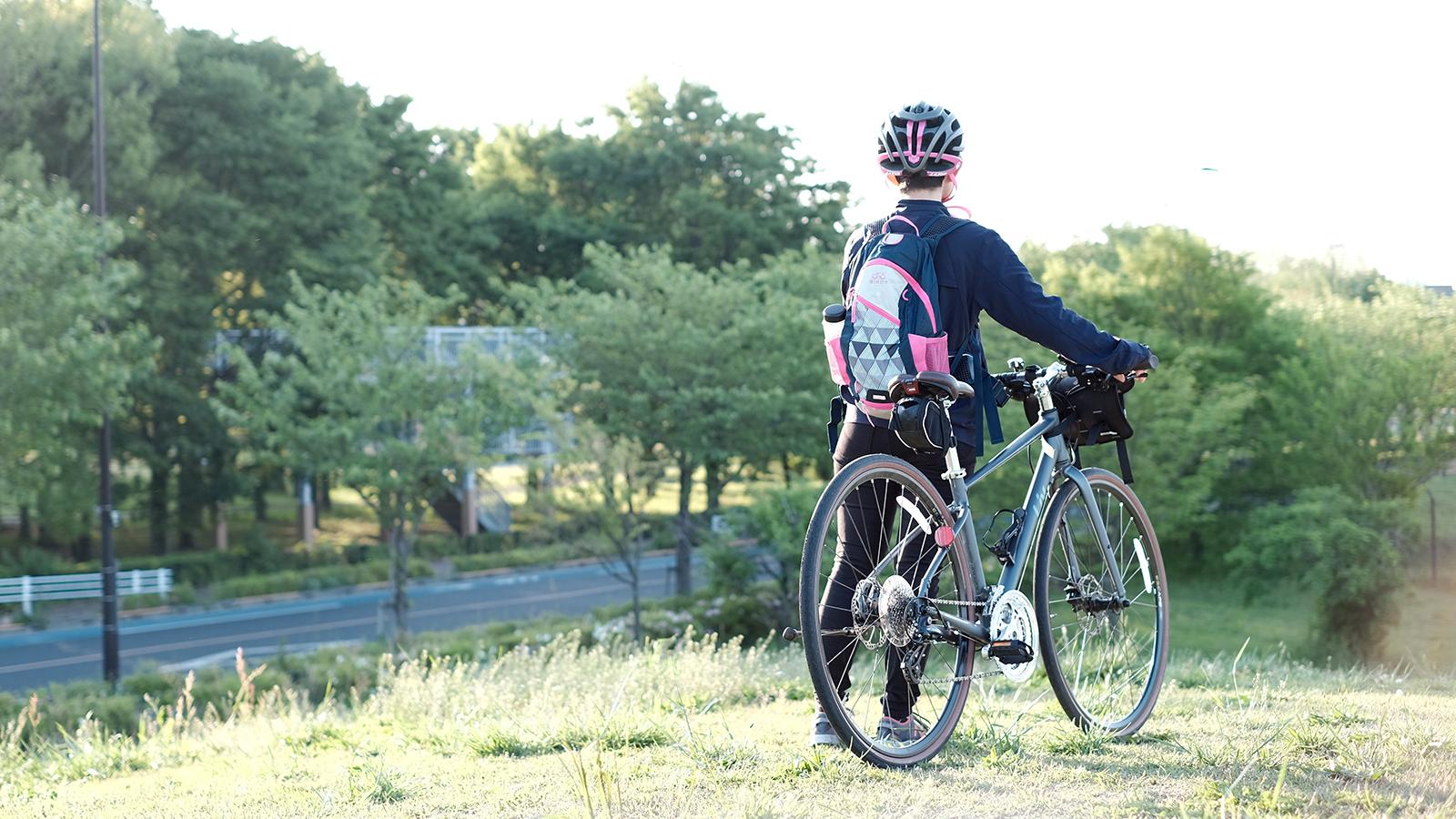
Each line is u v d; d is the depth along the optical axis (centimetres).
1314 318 2928
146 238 3284
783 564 2559
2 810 340
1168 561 3000
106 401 2036
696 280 2861
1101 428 331
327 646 2255
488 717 477
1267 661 648
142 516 3622
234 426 3644
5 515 3409
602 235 4844
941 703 319
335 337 2661
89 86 3041
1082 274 2984
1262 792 254
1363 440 2592
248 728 521
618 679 567
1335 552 2334
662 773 300
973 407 305
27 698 1653
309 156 3631
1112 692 342
